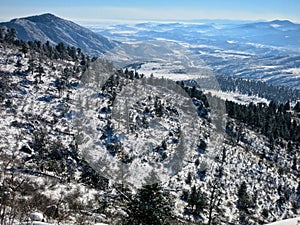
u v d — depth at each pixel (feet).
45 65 254.88
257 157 223.51
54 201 31.86
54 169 79.30
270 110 358.84
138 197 16.88
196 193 106.42
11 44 297.12
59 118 164.35
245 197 153.48
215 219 113.50
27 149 102.42
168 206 18.17
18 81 214.28
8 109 167.84
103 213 29.50
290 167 234.79
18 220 17.15
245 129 273.54
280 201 176.45
